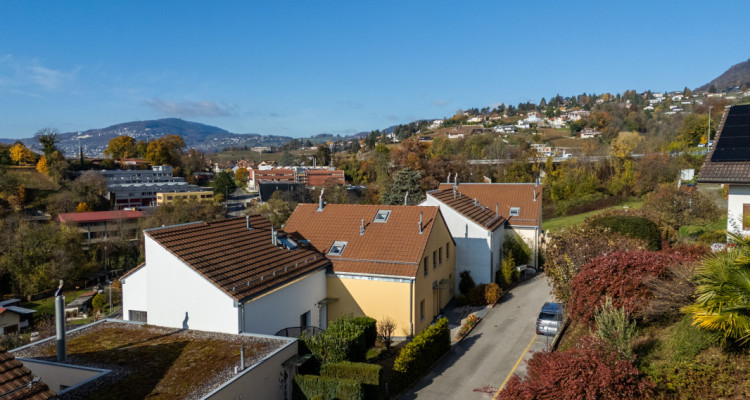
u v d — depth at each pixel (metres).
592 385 11.08
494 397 16.52
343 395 14.72
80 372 13.70
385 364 19.55
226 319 16.92
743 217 18.91
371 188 76.19
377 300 23.02
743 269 10.99
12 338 31.92
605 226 25.92
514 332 23.39
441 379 18.23
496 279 31.73
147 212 79.69
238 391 12.73
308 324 22.09
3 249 54.53
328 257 24.53
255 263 20.02
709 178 18.92
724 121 21.45
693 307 11.52
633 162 66.38
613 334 12.30
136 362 14.20
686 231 34.03
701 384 10.72
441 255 27.84
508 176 75.62
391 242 24.80
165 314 17.88
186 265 17.34
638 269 15.36
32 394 8.91
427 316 24.98
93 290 53.84
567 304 19.34
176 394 12.01
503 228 35.59
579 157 72.38
